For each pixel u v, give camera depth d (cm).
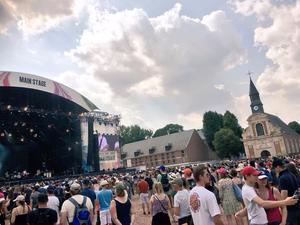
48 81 3947
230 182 1041
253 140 7719
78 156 4556
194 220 495
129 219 692
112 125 4922
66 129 4575
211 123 8506
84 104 4459
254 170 538
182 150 8081
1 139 4456
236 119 8575
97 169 4531
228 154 7756
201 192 492
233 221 1142
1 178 4025
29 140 4666
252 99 8194
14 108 3859
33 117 4241
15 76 3603
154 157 8769
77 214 656
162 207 778
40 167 4856
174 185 771
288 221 634
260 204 509
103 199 947
